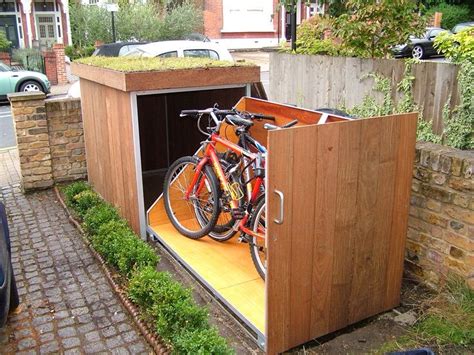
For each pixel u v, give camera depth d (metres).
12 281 3.32
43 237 4.70
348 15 4.96
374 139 2.93
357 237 3.04
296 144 2.65
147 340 3.09
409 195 3.21
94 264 4.14
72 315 3.42
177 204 4.52
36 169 5.95
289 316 2.91
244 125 3.82
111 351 3.04
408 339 3.11
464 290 3.36
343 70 4.74
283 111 3.97
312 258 2.89
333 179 2.83
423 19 4.94
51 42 23.42
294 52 5.85
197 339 2.78
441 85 3.75
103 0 20.88
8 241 3.26
